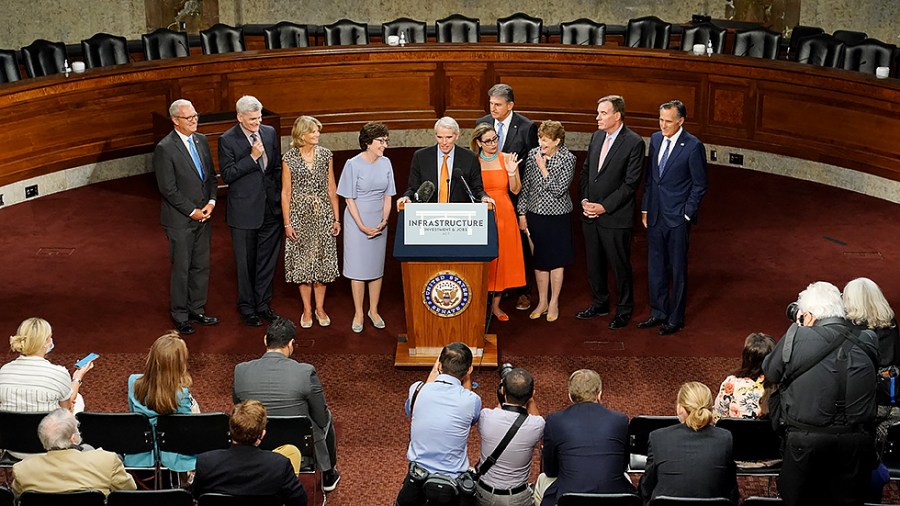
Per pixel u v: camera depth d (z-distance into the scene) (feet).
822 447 15.87
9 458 17.99
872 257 30.07
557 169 24.54
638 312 26.89
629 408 22.29
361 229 24.52
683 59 37.52
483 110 40.24
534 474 19.89
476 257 22.21
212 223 32.78
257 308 26.35
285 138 39.58
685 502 14.57
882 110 34.01
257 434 15.48
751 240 31.35
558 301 27.22
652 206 24.88
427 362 23.70
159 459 17.89
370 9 51.47
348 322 26.30
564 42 42.60
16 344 18.07
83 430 17.49
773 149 37.01
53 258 30.12
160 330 25.96
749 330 25.89
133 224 32.78
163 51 41.01
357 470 20.12
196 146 25.05
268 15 51.37
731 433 16.88
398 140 40.52
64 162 35.42
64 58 38.45
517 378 16.24
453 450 16.37
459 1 51.42
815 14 48.80
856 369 15.64
